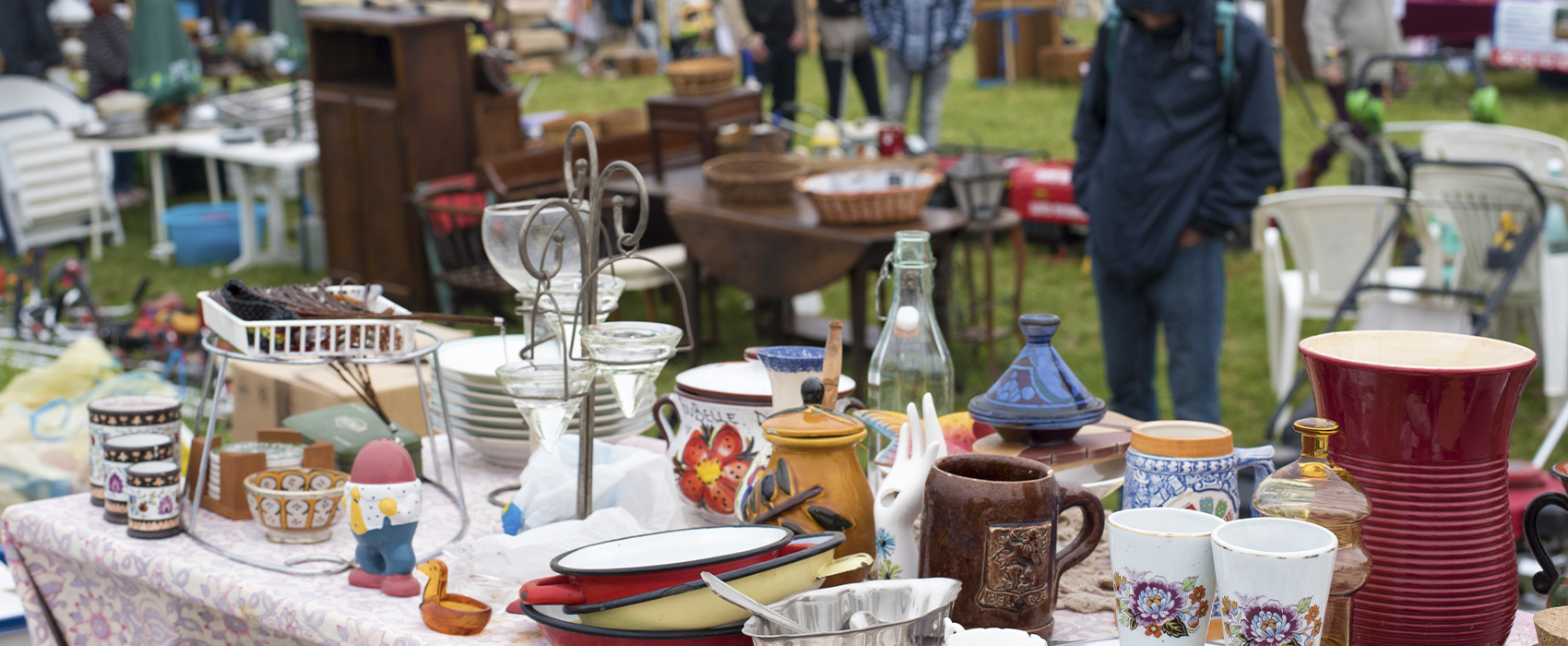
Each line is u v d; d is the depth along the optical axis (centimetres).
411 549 147
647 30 1569
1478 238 442
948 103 1259
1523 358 127
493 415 192
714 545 135
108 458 169
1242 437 462
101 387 294
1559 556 246
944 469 136
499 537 144
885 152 630
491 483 191
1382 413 125
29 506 181
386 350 160
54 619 181
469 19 629
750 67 1021
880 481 157
